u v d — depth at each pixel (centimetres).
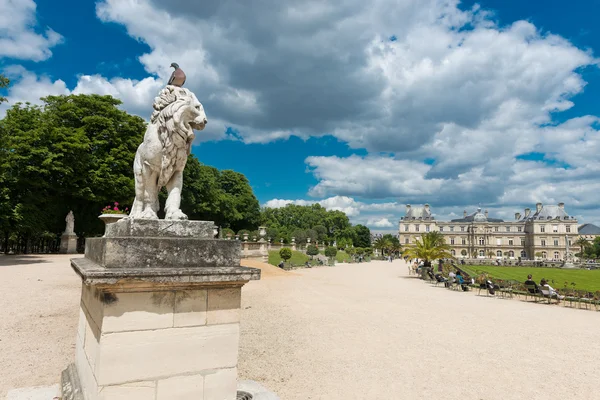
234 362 432
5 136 2534
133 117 3622
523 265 7912
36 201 2939
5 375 691
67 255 2914
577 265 7019
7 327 976
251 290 1958
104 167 3216
